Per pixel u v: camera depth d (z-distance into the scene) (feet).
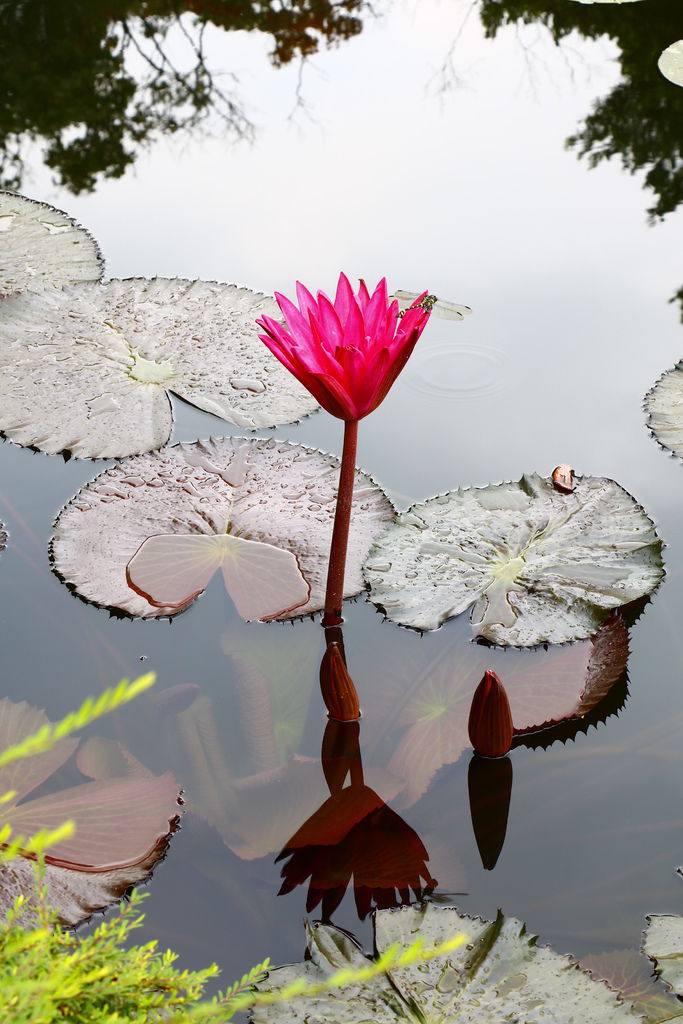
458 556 6.44
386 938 5.74
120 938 4.42
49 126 9.10
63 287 7.43
